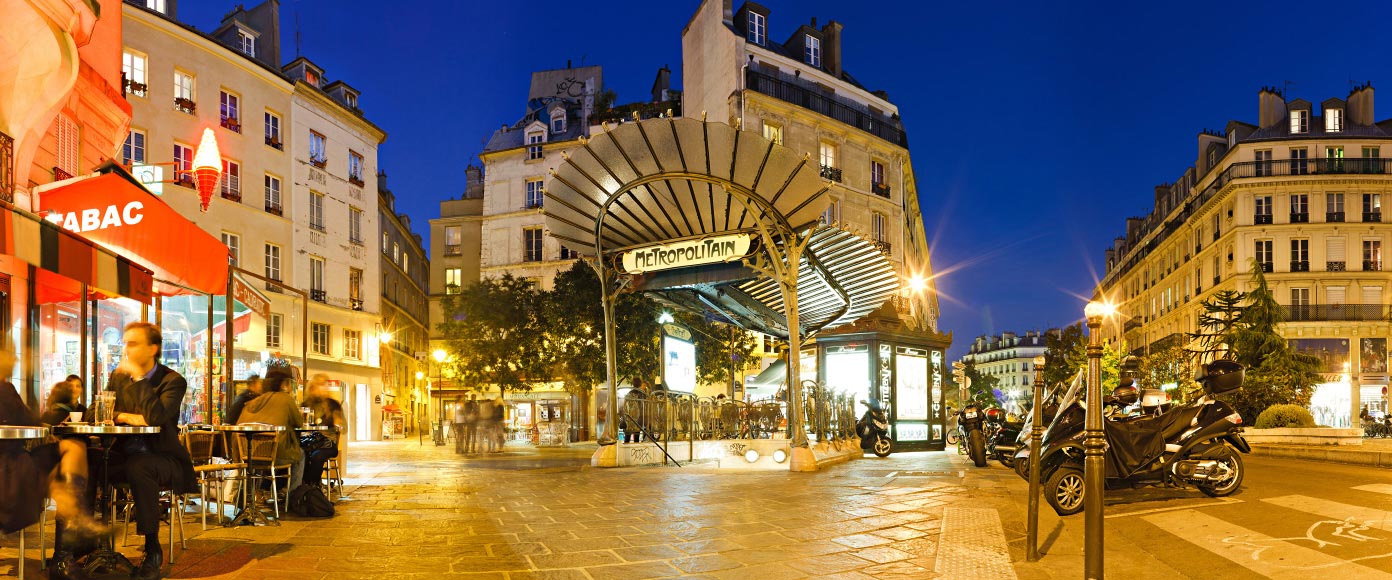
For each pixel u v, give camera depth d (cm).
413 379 5356
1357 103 4962
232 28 3125
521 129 4497
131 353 480
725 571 489
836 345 1898
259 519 667
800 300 1702
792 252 1222
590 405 3809
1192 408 833
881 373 1845
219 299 1040
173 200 2622
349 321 3484
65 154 1123
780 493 905
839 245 1327
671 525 665
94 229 668
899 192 4191
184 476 484
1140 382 3275
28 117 922
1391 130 4938
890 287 1583
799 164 1129
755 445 1369
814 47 4044
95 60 1256
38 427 387
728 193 1235
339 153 3475
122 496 536
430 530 638
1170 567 507
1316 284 4666
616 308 2625
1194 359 3178
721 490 939
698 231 1357
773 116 3512
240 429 608
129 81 2527
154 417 465
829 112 3800
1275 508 729
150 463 457
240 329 1088
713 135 1127
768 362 4028
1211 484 827
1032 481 541
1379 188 4697
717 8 3634
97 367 776
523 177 4322
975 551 550
